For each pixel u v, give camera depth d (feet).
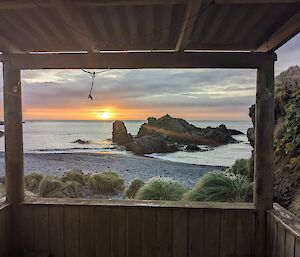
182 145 66.33
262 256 8.68
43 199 9.55
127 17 7.04
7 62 8.73
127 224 9.02
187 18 6.32
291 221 7.54
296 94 16.26
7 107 8.92
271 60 8.41
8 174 9.09
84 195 21.33
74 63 8.74
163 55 8.66
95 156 50.78
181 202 9.36
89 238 9.11
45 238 9.18
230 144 71.41
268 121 8.53
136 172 33.27
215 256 8.87
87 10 6.58
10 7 5.89
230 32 7.95
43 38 8.41
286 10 6.55
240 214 8.76
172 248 8.95
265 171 8.61
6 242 8.77
